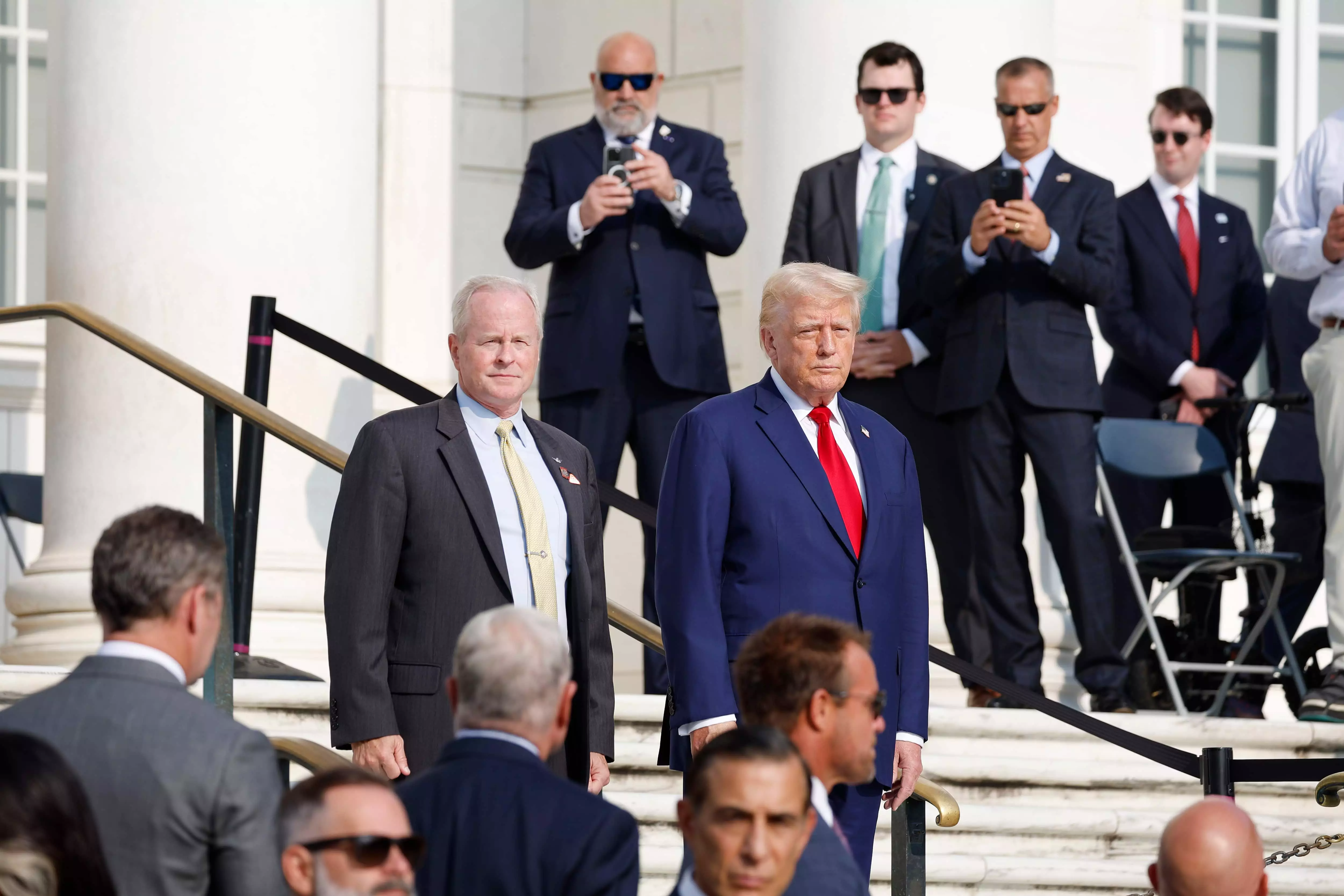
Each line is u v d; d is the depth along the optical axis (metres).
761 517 14.26
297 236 22.31
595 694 14.49
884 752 14.13
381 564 13.88
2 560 28.67
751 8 28.22
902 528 14.78
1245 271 26.70
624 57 23.62
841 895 10.58
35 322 29.44
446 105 32.62
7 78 30.58
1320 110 34.53
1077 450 22.91
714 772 9.77
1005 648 23.00
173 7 22.00
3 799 8.30
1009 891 18.69
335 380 22.47
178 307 21.75
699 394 23.39
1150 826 19.77
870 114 24.33
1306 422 26.05
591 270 23.39
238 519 19.80
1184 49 34.06
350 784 9.53
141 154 21.89
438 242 32.38
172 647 10.15
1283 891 19.34
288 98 22.39
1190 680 25.20
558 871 9.72
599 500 16.53
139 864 9.64
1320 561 26.02
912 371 24.06
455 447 14.25
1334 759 16.47
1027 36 27.41
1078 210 23.22
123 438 21.70
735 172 32.28
